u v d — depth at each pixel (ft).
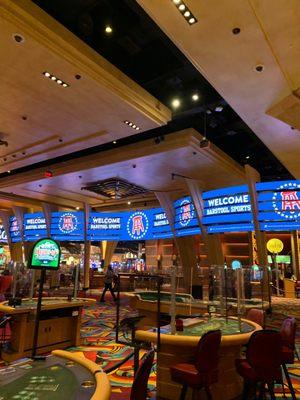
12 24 15.61
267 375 10.14
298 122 22.02
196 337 11.41
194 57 17.35
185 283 28.96
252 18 14.58
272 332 10.28
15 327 16.99
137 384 6.35
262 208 36.17
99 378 6.42
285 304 38.68
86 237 60.85
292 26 14.96
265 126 25.64
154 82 27.61
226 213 40.29
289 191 35.19
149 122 26.02
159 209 55.83
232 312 19.01
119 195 54.60
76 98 22.49
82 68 19.13
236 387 12.30
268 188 35.99
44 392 5.87
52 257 13.43
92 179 45.88
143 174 42.63
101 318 29.07
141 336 11.88
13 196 57.98
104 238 60.08
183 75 27.32
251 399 11.94
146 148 35.01
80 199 60.13
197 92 28.91
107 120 25.91
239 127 36.01
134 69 27.12
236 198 39.50
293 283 47.96
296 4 13.76
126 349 18.70
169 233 52.60
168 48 25.04
